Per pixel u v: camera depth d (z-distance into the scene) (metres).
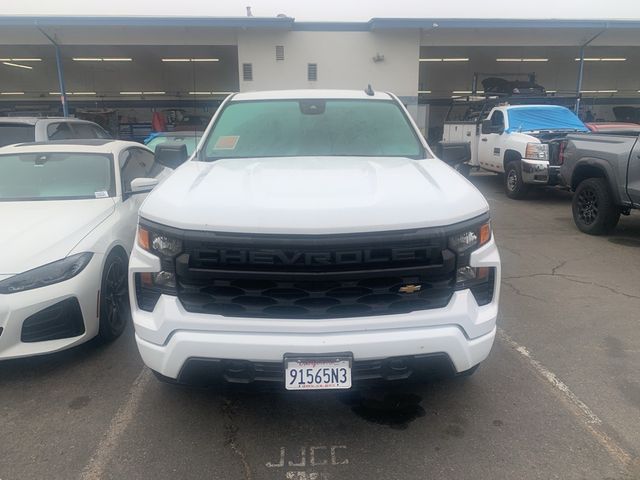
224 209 2.53
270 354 2.48
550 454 2.70
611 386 3.37
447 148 4.14
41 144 5.29
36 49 20.86
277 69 17.44
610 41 19.11
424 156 3.77
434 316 2.56
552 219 8.78
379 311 2.55
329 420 3.02
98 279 3.72
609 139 7.14
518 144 10.55
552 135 10.64
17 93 26.83
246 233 2.44
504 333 4.18
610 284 5.38
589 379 3.46
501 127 11.55
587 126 11.70
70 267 3.53
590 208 7.61
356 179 2.96
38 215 4.08
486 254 2.71
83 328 3.59
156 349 2.62
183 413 3.09
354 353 2.48
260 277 2.47
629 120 24.62
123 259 4.20
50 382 3.46
